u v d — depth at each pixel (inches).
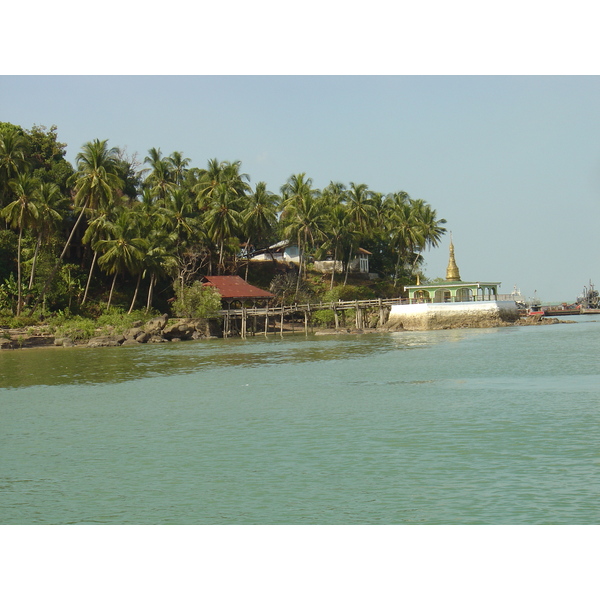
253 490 767.1
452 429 1029.2
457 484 759.7
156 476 832.9
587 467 800.3
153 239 3580.2
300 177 4559.5
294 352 2491.4
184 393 1508.4
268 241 4896.7
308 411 1229.1
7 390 1625.2
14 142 3193.9
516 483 754.8
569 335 3002.0
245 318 3609.7
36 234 3437.5
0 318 3142.2
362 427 1069.1
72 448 991.0
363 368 1897.1
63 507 729.0
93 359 2379.4
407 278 5142.7
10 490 791.7
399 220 4928.6
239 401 1373.0
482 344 2591.0
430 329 3580.2
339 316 3983.8
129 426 1143.6
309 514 687.7
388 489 752.3
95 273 3791.8
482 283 3843.5
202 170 4699.8
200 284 3607.3
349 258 4719.5
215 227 3998.5
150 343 3166.8
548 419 1072.2
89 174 3267.7
